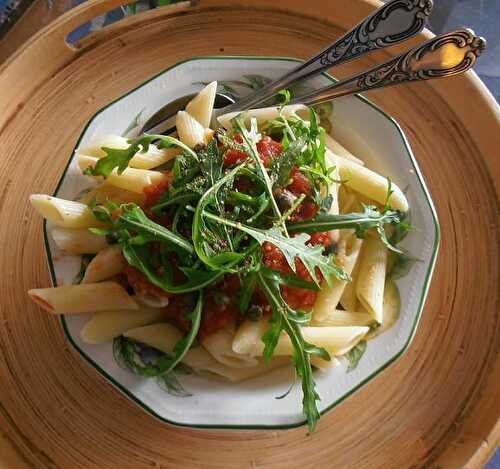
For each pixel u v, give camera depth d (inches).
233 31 18.3
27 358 15.0
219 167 13.7
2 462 14.1
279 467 14.3
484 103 17.4
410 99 17.6
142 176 14.5
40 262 15.9
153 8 19.2
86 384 14.8
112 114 15.5
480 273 16.1
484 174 17.0
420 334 15.6
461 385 15.1
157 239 13.2
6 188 16.5
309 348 12.9
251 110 15.8
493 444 14.6
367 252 14.7
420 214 14.8
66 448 14.3
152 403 13.2
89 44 17.7
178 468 14.2
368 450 14.5
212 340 13.7
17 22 19.4
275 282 13.1
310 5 18.3
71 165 14.8
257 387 13.8
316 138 14.8
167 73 15.9
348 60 15.8
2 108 17.0
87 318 13.9
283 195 13.9
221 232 13.4
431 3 14.4
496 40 20.5
